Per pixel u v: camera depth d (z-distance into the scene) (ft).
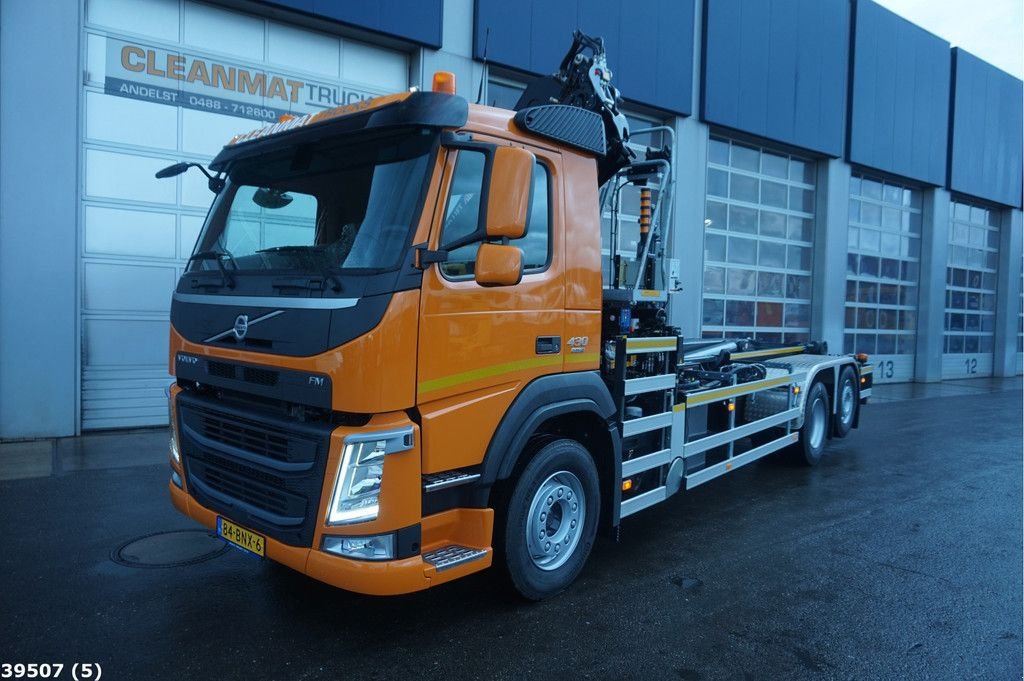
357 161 11.60
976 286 69.00
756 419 22.79
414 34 30.94
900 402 46.60
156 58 27.04
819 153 49.73
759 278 48.78
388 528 10.34
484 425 11.63
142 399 27.58
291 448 10.80
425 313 10.66
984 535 18.04
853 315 56.18
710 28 41.78
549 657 11.29
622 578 14.74
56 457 23.16
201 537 16.25
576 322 13.42
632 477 15.64
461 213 11.35
